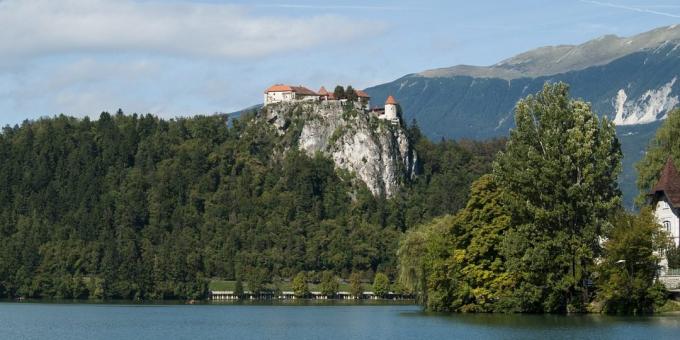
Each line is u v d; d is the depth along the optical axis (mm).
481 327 174000
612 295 183250
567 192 186875
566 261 186500
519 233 189875
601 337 148500
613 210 190125
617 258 184375
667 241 189875
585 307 192375
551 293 192375
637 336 148625
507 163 195000
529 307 198375
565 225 189375
